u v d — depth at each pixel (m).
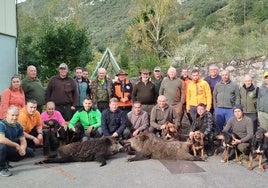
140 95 8.72
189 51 24.38
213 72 8.70
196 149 7.18
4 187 5.57
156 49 31.88
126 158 7.23
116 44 49.38
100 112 8.81
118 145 7.23
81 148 6.95
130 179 5.89
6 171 6.09
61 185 5.65
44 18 26.33
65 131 7.68
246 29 34.12
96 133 7.99
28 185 5.66
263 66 11.29
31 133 7.37
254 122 7.79
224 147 7.18
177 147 7.04
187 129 9.44
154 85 8.84
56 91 8.39
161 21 32.09
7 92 7.51
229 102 8.02
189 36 41.69
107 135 7.75
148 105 8.79
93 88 8.95
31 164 6.81
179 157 6.97
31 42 20.20
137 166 6.60
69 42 19.91
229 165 6.66
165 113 8.07
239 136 6.91
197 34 37.56
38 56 19.72
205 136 7.29
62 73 8.44
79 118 7.96
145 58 23.42
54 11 30.77
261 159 6.37
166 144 7.08
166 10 32.03
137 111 8.02
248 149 6.80
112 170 6.39
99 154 6.91
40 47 19.70
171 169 6.39
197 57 23.83
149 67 21.62
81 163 6.88
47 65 19.92
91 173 6.23
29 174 6.19
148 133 7.29
